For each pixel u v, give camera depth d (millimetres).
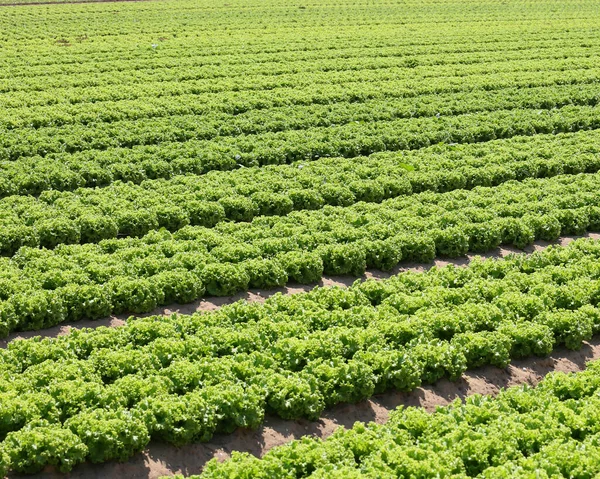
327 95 37062
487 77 42219
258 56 45500
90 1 68375
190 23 56906
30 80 38469
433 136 31703
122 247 21109
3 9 61531
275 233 21984
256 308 17797
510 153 29719
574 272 20359
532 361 17703
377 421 15398
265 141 29781
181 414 13922
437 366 16328
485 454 13102
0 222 21453
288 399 14789
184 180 25656
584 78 42344
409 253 21891
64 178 25344
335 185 25609
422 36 53781
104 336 16250
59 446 12938
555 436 13688
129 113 33469
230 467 12609
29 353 15578
